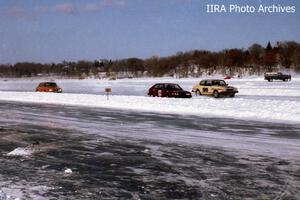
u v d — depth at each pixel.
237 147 12.07
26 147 12.46
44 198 7.25
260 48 149.75
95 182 8.34
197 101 26.48
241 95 39.16
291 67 130.88
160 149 11.95
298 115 18.91
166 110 24.08
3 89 70.50
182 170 9.34
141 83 77.88
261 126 16.50
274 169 9.34
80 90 56.94
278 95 38.62
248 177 8.65
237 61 141.50
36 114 23.34
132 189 7.80
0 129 16.78
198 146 12.34
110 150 11.88
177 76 134.62
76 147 12.42
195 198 7.22
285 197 7.25
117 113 22.98
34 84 100.81
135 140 13.64
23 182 8.36
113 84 78.25
